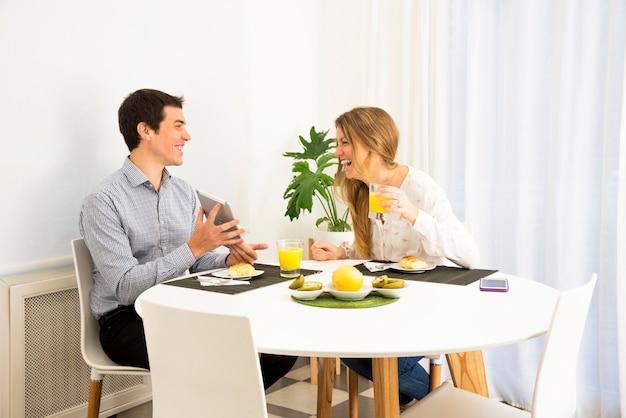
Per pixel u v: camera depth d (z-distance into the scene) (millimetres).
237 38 3070
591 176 2559
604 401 2537
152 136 2205
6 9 2164
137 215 2184
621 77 2430
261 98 3275
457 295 1613
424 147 3096
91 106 2453
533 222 2760
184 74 2818
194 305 1513
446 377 3102
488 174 2918
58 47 2326
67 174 2391
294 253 1875
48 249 2354
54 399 2314
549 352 1194
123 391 2600
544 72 2693
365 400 2760
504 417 1458
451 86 3025
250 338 1028
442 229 1952
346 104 3535
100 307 2074
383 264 2061
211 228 1987
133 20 2588
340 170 2316
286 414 2590
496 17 2848
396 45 3250
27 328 2209
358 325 1313
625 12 2406
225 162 3047
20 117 2229
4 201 2205
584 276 2602
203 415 1141
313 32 3602
